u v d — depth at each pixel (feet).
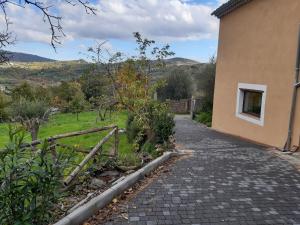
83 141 36.99
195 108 72.33
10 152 10.05
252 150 25.49
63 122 60.13
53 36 12.80
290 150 26.94
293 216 12.59
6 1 11.62
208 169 19.24
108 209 13.16
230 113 42.68
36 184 10.08
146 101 30.45
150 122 27.61
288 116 28.45
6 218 9.55
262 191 15.44
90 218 12.26
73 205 13.08
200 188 15.75
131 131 30.73
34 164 10.41
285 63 29.19
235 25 40.96
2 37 12.75
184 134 39.06
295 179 17.46
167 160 21.43
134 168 18.53
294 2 27.86
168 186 16.02
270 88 31.99
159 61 34.12
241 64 39.17
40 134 47.03
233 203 13.85
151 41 36.96
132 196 14.62
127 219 12.24
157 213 12.78
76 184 15.31
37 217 10.32
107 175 17.56
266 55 32.81
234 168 19.54
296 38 27.53
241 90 39.52
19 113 42.68
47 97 72.02
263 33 33.47
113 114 40.47
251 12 36.35
